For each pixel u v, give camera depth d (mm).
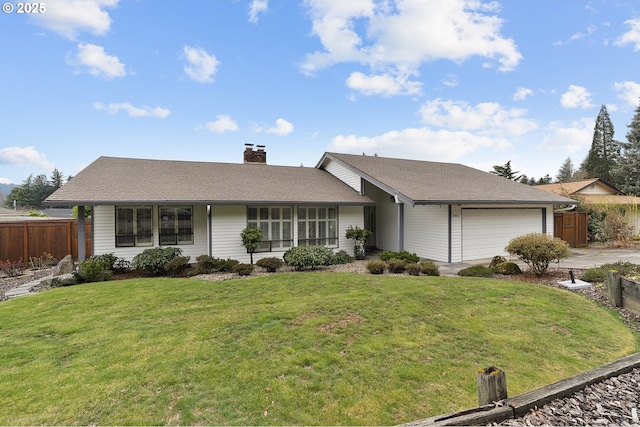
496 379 2781
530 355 4383
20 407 3268
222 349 4496
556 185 27250
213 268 10617
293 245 13180
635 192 28266
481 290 7441
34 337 5016
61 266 9953
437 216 13148
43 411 3205
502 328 5254
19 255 11953
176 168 13945
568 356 4371
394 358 4246
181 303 6715
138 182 11711
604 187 26125
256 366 4027
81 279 9094
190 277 9859
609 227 16906
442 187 13492
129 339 4879
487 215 13578
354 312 5930
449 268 11352
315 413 3176
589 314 5945
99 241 10914
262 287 7988
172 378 3760
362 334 4984
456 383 3701
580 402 2973
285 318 5664
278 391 3516
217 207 11984
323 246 12422
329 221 13898
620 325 5484
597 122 43875
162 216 11789
